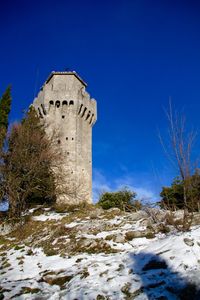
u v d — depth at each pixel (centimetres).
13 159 2420
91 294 781
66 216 2042
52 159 2773
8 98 3278
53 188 2688
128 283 810
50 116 3769
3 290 896
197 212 1331
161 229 1254
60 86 3947
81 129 3850
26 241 1580
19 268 1129
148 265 895
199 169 1283
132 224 1462
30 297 833
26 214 2216
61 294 827
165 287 762
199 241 961
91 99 4156
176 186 1788
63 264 1066
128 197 2452
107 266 948
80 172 3581
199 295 708
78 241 1278
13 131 2692
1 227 1941
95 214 1945
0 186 2312
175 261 870
